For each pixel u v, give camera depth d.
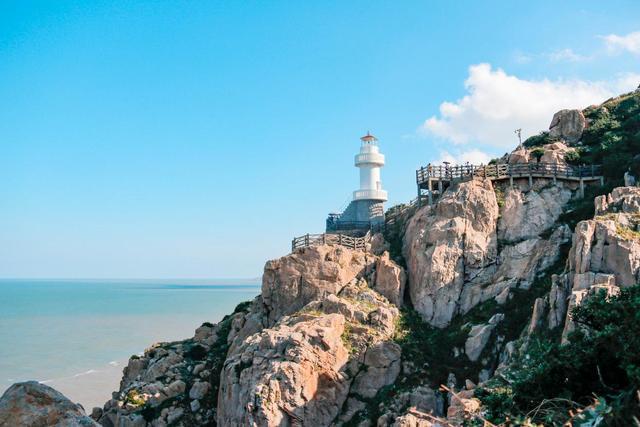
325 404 50.75
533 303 53.03
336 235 66.00
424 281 58.56
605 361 24.59
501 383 40.22
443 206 61.62
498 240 59.88
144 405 57.50
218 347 66.62
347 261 62.44
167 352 66.00
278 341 52.62
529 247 58.16
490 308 55.22
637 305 25.05
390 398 50.59
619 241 47.16
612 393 23.34
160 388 58.84
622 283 46.19
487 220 60.38
